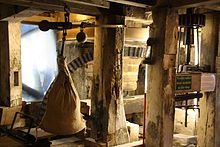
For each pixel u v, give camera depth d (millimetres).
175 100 3402
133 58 4859
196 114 4648
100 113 3633
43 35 7387
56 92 2467
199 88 3551
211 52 3754
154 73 3273
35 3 2881
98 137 3658
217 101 3777
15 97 4441
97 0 3006
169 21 3131
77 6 3197
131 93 6406
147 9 3678
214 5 3135
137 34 4117
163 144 3232
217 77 3744
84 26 2760
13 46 4348
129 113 4969
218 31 3672
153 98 3312
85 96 6461
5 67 4375
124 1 2943
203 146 3924
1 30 4355
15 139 3082
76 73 6645
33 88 7359
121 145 3611
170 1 3080
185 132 4777
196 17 3281
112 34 3457
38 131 3934
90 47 6145
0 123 4277
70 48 6652
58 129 2438
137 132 4016
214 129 3773
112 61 3484
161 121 3213
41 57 7406
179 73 3359
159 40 3184
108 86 3514
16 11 3553
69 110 2461
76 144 3770
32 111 5672
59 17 4973
